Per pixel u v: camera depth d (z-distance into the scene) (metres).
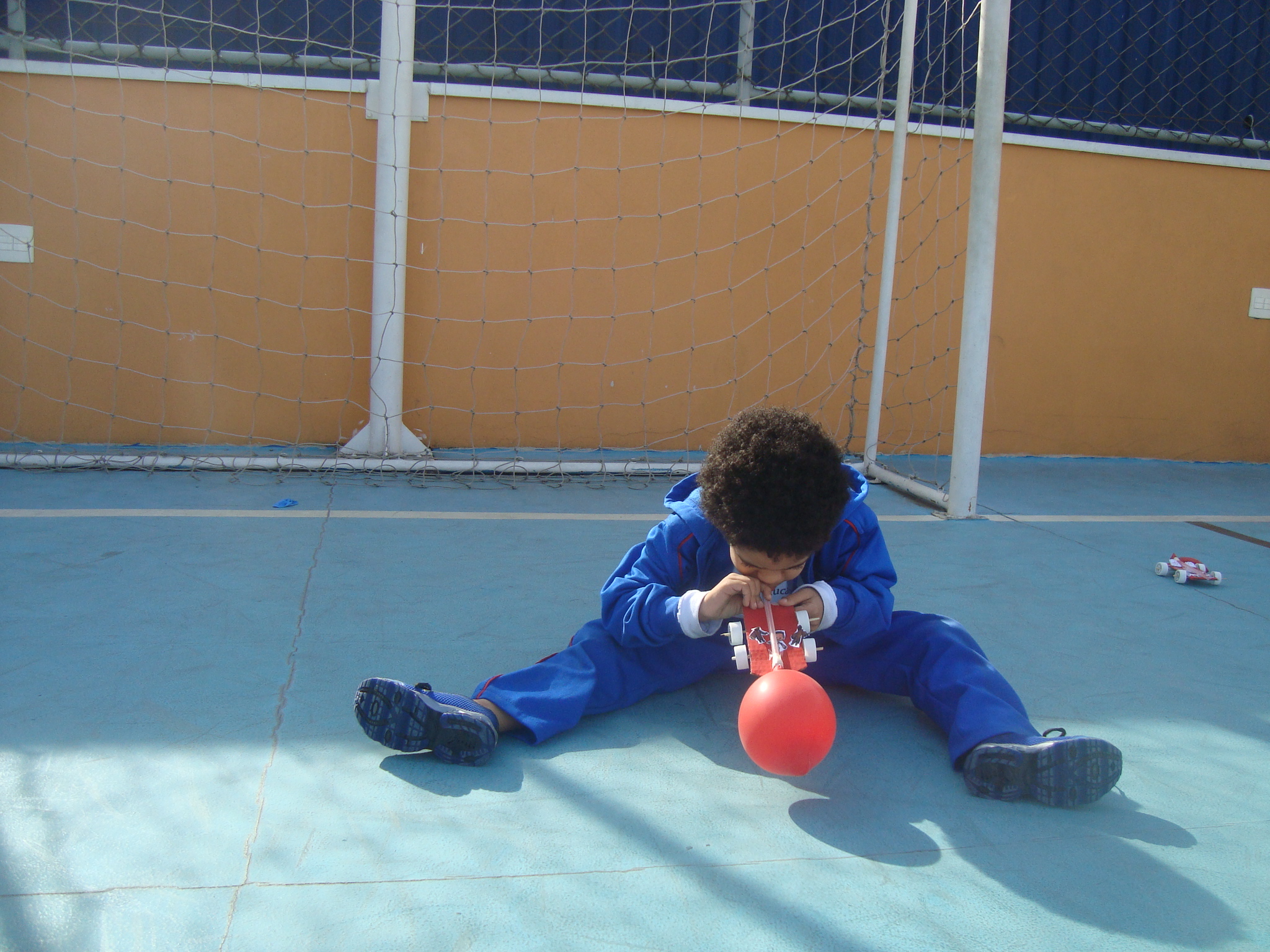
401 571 2.58
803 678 1.36
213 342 4.25
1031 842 1.33
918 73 4.70
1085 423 5.03
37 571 2.43
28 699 1.67
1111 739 1.69
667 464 4.31
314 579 2.47
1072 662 2.07
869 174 4.62
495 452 4.46
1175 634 2.28
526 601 2.37
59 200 4.06
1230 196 4.98
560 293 4.46
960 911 1.17
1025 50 4.84
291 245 4.25
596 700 1.66
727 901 1.17
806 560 1.46
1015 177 4.74
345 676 1.84
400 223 4.00
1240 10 5.03
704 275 4.55
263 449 4.30
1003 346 4.87
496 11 4.39
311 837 1.28
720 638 1.75
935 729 1.68
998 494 4.07
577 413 4.57
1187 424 5.11
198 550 2.69
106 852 1.22
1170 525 3.58
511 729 1.59
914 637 1.70
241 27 4.26
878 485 4.21
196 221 4.17
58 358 4.16
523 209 4.37
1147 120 5.05
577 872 1.22
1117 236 4.89
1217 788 1.51
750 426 1.40
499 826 1.32
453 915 1.13
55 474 3.67
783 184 4.55
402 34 3.88
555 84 4.50
